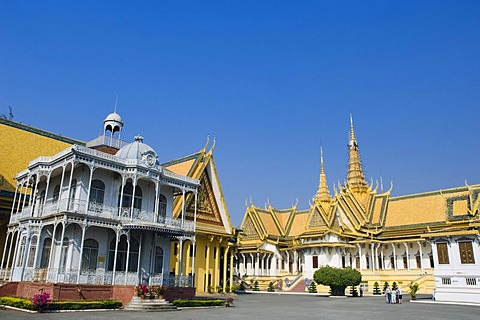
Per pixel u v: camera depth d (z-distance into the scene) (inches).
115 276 1197.7
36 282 1141.1
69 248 1216.8
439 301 1571.1
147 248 1389.0
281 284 2630.4
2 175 1590.8
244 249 2938.0
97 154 1239.5
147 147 1413.6
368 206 2893.7
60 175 1375.5
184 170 1956.2
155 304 1131.3
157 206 1376.7
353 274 1972.2
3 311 956.6
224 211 2036.2
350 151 3467.0
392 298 1526.8
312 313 1066.7
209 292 1878.7
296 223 3233.3
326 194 3272.6
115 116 1800.0
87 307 1037.2
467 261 1571.1
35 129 1868.8
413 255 2541.8
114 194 1337.4
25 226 1299.2
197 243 1865.2
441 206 2556.6
